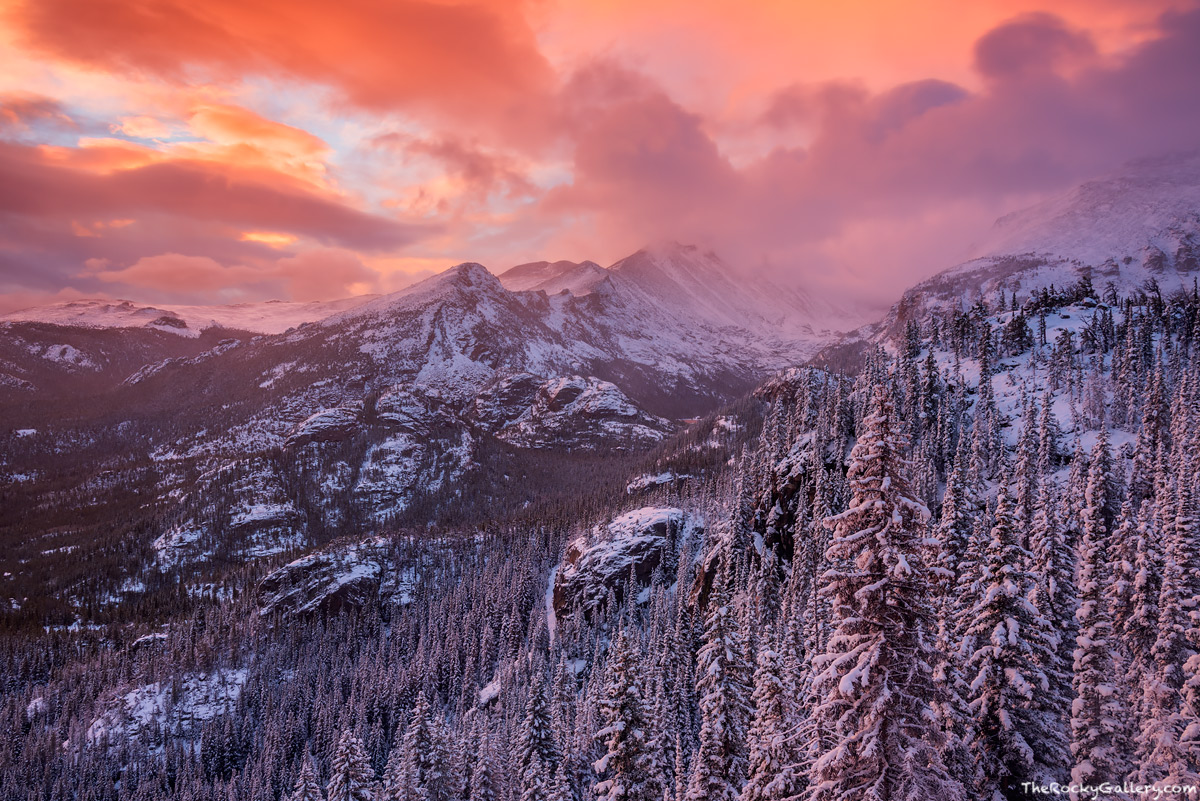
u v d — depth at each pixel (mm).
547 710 73625
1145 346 191125
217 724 183125
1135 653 58781
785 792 45719
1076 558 65000
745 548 147875
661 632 148375
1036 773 47375
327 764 159500
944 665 48250
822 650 60688
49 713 196125
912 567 30703
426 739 79188
